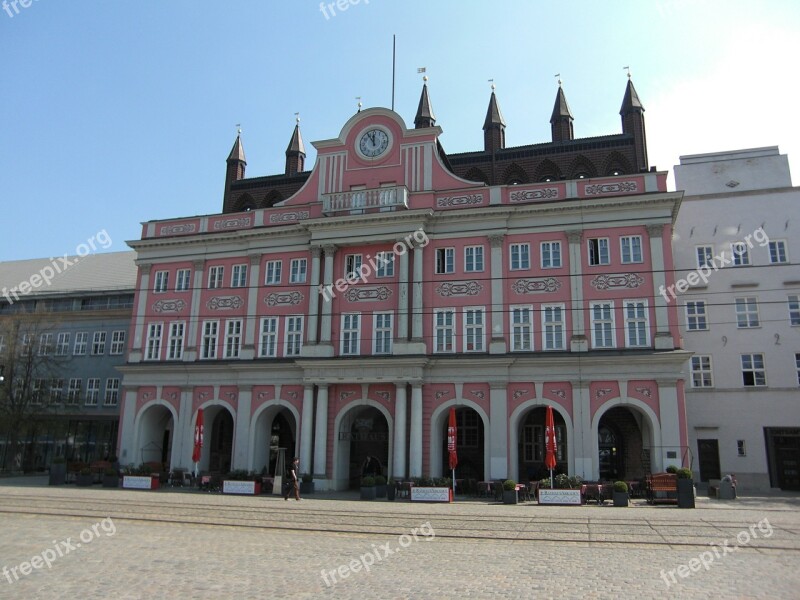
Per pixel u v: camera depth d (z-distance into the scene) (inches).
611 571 553.3
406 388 1462.8
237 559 601.0
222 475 1450.5
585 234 1450.5
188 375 1669.5
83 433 2158.0
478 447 1627.7
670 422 1309.1
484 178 1932.8
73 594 469.4
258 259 1676.9
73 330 2237.9
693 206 1717.5
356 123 1658.5
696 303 1664.6
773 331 1603.1
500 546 685.3
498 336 1444.4
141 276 1787.6
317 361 1503.4
